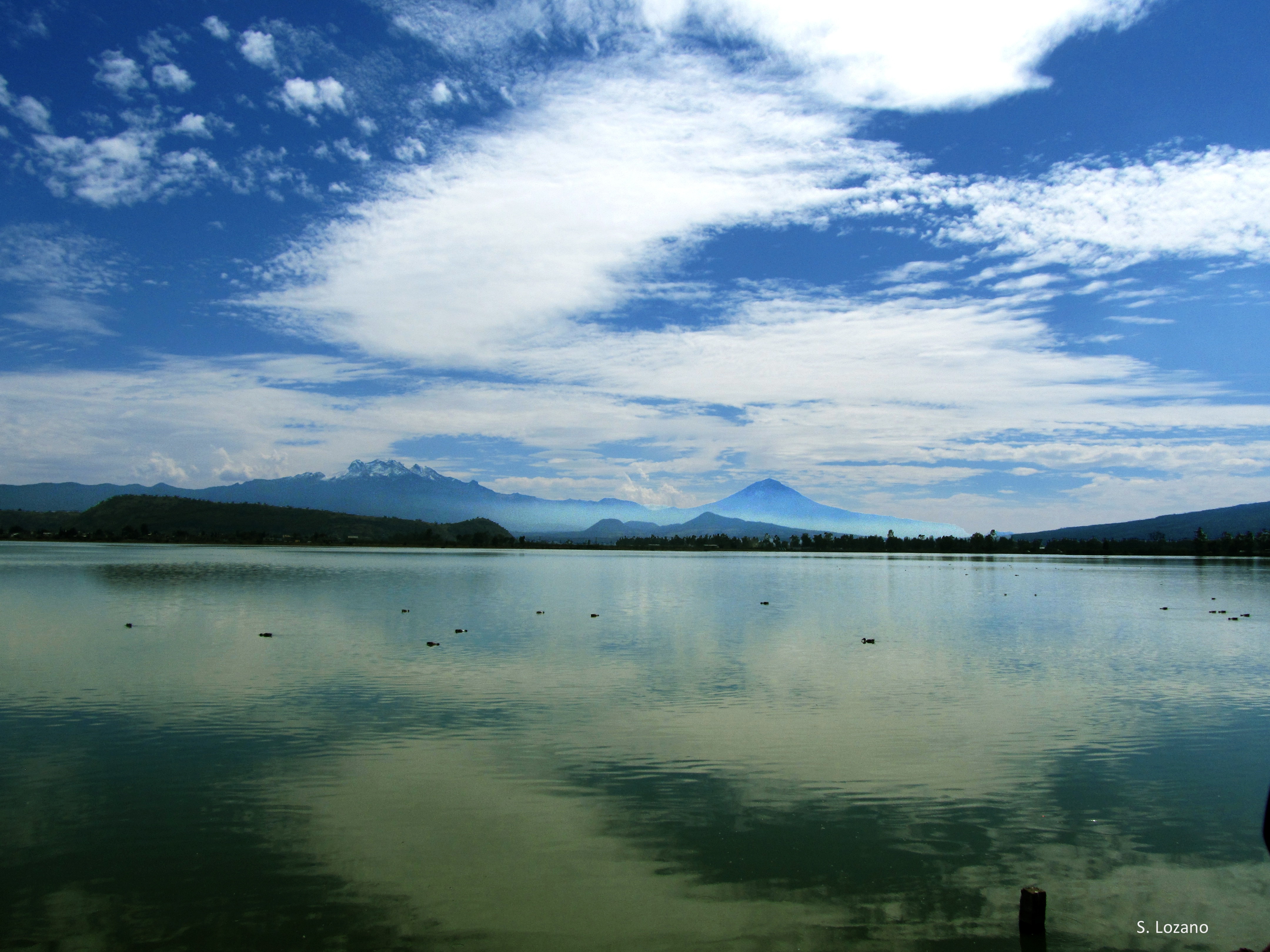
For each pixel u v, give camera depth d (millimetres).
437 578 115562
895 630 55469
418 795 20156
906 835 17969
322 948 13250
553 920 14227
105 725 26703
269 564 154125
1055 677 36938
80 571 118625
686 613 67375
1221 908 15031
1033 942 13828
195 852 16719
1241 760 23547
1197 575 149250
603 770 22172
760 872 16125
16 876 15664
